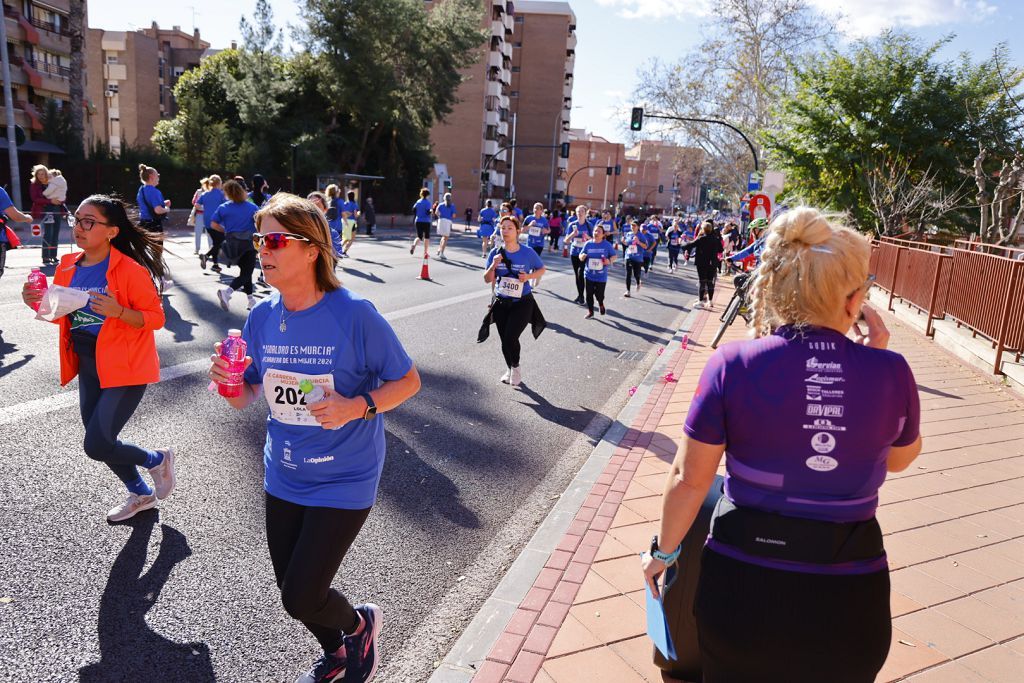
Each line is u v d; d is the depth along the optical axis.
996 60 22.56
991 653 3.08
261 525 4.08
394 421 6.11
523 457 5.53
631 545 4.01
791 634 1.65
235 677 2.82
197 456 4.97
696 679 2.79
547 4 89.31
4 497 4.14
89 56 76.50
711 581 1.73
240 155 38.31
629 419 6.68
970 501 4.78
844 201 23.44
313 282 2.44
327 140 42.81
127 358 3.73
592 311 12.81
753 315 1.85
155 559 3.64
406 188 49.91
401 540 4.07
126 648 2.95
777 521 1.65
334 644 2.65
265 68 41.12
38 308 3.50
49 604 3.19
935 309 11.27
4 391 5.88
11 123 23.17
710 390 1.70
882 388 1.65
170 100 84.81
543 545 4.03
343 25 41.38
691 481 1.73
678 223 30.88
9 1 40.56
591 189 133.25
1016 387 7.80
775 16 36.88
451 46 44.28
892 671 2.93
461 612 3.40
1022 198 16.66
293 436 2.44
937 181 23.09
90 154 33.78
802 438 1.63
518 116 91.62
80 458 4.74
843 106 23.92
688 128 40.16
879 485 1.68
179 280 12.82
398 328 10.09
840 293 1.68
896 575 3.74
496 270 7.41
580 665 2.91
